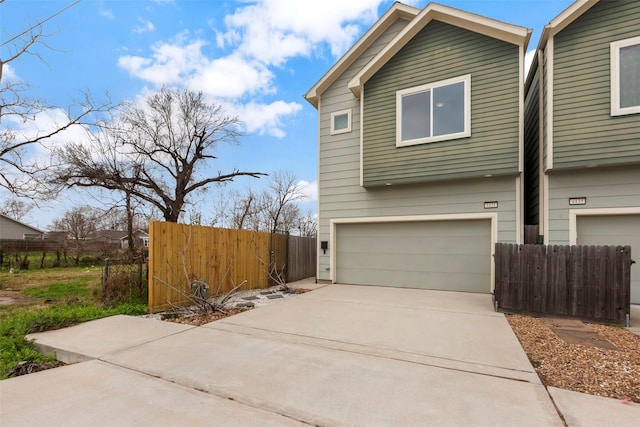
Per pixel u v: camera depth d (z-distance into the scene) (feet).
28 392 8.91
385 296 22.85
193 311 18.71
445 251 25.32
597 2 19.89
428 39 24.82
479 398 8.46
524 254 17.66
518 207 22.71
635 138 18.80
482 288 23.99
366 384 9.29
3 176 34.30
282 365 10.68
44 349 12.66
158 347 12.45
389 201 27.14
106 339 13.35
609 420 7.41
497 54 22.58
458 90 23.70
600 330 14.74
